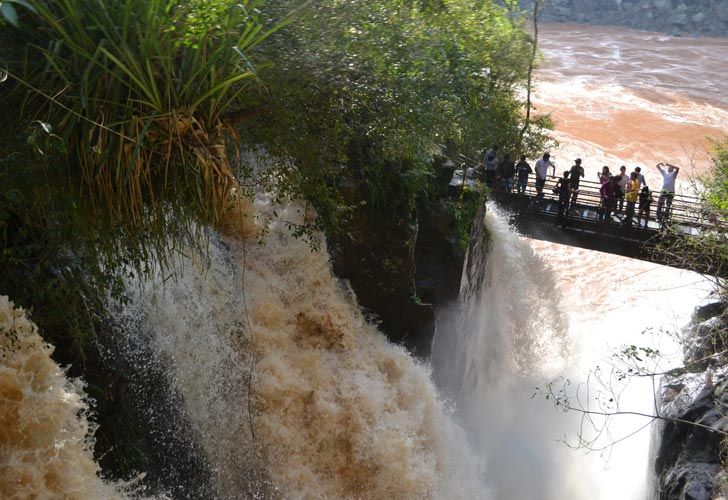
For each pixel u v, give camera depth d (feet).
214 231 38.32
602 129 113.60
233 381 36.35
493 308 59.57
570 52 166.20
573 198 62.85
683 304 79.51
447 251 45.73
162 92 25.93
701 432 41.75
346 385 39.88
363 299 44.11
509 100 58.65
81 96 23.73
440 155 47.26
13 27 25.22
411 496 39.68
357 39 34.81
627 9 202.69
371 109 37.96
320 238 41.63
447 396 47.55
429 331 45.06
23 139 25.40
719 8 196.13
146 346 33.01
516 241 62.34
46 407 26.11
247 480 35.68
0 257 28.14
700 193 51.93
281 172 36.35
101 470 29.27
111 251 28.37
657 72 150.82
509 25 57.41
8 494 24.79
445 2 48.19
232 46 26.37
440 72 41.39
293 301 40.09
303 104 34.96
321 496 37.35
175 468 33.24
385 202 42.86
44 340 29.19
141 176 26.94
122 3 24.88
